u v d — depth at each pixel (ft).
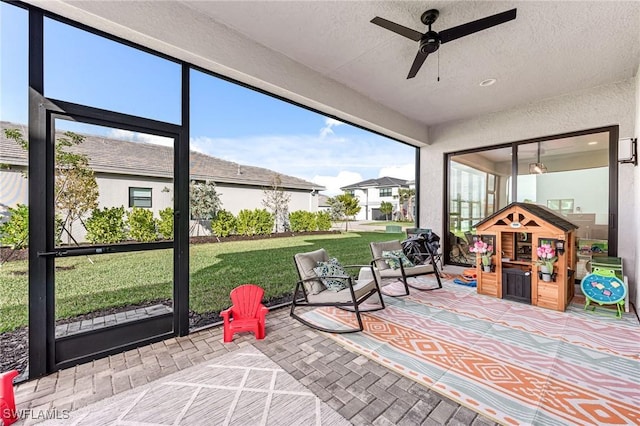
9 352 6.90
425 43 7.81
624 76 12.03
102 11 6.93
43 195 6.98
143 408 5.68
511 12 6.84
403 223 25.46
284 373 6.88
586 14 8.15
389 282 15.55
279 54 10.52
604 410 5.49
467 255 17.83
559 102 14.02
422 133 18.20
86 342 7.51
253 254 15.40
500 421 5.24
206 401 5.89
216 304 12.01
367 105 14.28
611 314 10.60
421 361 7.36
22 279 7.02
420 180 19.52
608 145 13.12
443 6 8.00
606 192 13.17
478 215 17.29
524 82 12.64
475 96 14.19
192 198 12.66
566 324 9.70
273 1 7.96
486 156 16.93
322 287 10.52
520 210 12.01
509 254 12.96
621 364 7.13
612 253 12.82
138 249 8.40
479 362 7.29
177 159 9.07
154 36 7.68
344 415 5.45
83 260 7.59
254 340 8.69
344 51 10.39
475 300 12.35
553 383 6.37
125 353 7.91
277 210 16.83
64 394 6.15
